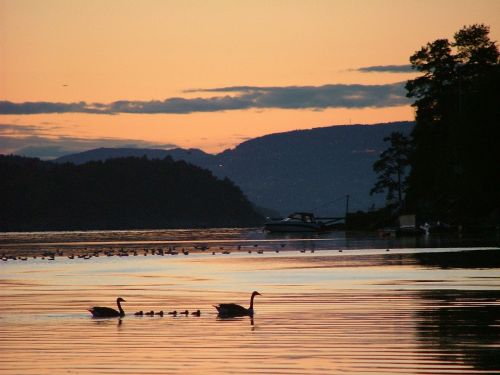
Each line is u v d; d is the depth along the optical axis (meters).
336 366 57.50
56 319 80.81
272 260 167.88
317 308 83.94
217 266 154.00
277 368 57.22
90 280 127.25
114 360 60.56
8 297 101.06
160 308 87.75
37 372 57.31
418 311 80.12
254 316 79.69
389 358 59.53
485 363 57.75
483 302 86.44
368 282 110.69
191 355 61.69
